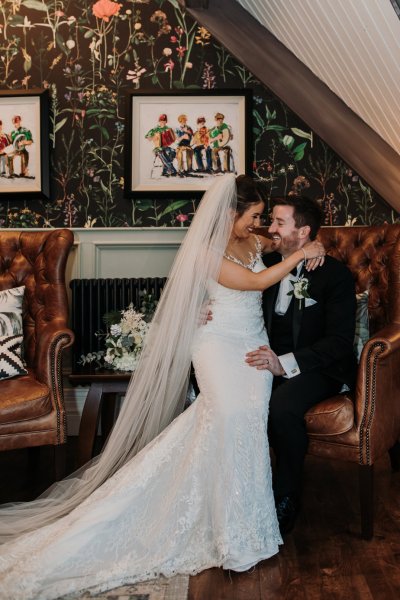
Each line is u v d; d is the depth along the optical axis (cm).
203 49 414
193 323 280
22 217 418
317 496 307
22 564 222
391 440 279
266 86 404
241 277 277
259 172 415
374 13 282
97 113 416
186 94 410
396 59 300
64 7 415
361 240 347
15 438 294
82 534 230
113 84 416
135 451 286
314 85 400
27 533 242
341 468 346
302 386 272
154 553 237
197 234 282
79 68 416
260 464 250
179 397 290
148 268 418
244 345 281
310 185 413
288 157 413
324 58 365
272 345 299
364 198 411
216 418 251
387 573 232
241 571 234
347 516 283
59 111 416
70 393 419
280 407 264
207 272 279
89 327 402
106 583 223
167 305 283
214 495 244
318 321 289
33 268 351
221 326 283
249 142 409
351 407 264
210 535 243
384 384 273
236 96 410
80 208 418
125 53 416
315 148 412
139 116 412
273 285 303
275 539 246
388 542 257
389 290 300
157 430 286
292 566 238
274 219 297
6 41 417
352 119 395
